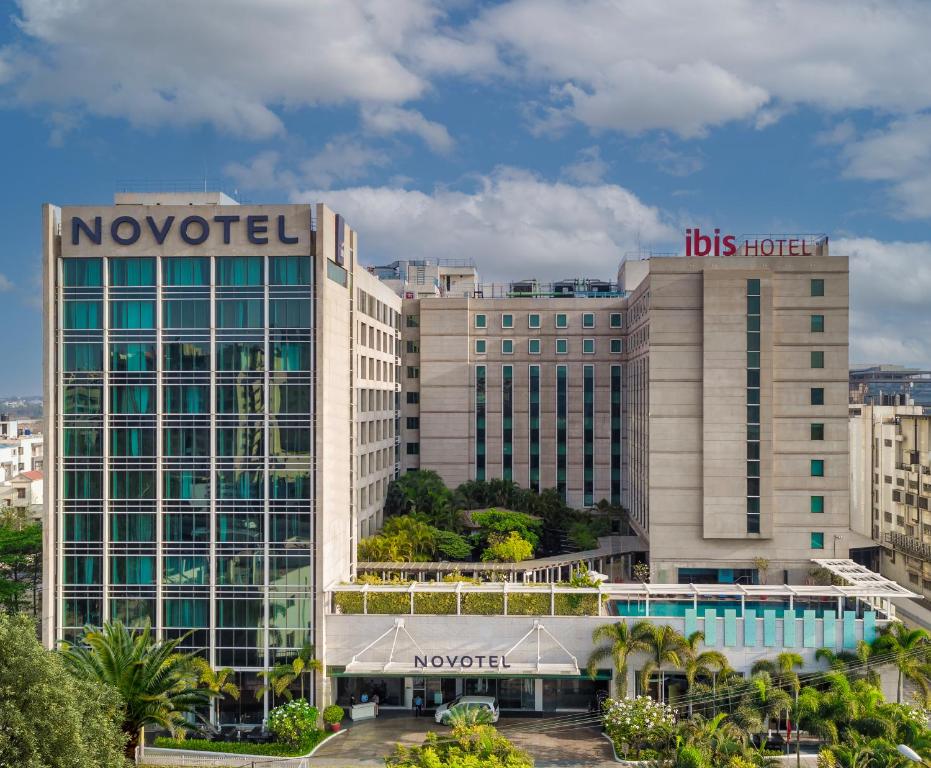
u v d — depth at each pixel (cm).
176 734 4891
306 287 5753
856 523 10931
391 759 4284
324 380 5778
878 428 10312
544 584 5962
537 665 5562
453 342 10581
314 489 5744
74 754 3400
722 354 8081
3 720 3322
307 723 5272
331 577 5988
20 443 14500
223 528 5747
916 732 4384
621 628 5412
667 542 8225
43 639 5741
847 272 8106
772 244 8494
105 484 5766
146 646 4538
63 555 5781
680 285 8206
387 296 8888
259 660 5716
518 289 12006
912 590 9188
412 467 10625
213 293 5759
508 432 10550
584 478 10500
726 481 8094
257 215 5762
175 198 7150
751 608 6088
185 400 5766
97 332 5781
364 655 5719
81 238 5788
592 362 10525
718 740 4353
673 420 8219
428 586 5875
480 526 8731
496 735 4472
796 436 8150
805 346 8156
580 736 5341
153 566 5766
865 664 5250
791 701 4731
